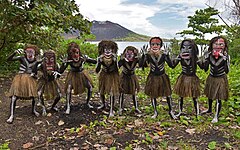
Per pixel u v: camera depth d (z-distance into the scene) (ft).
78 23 25.91
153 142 12.93
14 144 13.17
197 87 15.25
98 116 16.15
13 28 25.54
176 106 18.16
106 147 12.55
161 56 15.03
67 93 16.51
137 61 15.94
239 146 12.52
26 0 24.23
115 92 15.81
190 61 15.03
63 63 16.39
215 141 12.98
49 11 23.02
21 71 15.56
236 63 32.78
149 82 15.38
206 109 17.53
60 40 31.07
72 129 14.29
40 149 12.69
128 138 13.34
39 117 16.01
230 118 15.64
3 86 22.71
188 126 14.66
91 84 17.26
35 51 15.55
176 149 12.33
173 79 25.26
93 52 37.04
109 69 15.83
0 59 27.73
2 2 23.94
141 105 18.35
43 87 16.06
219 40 14.51
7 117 16.07
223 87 14.71
